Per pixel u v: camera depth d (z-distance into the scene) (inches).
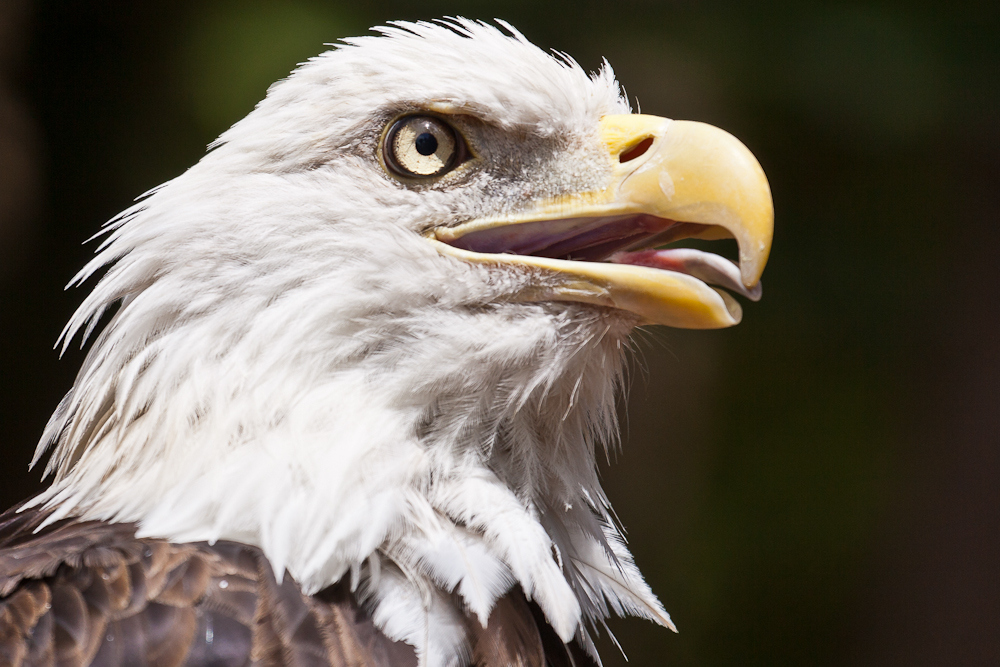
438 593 126.1
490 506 126.8
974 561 171.6
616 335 127.9
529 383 127.3
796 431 184.2
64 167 176.6
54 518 126.9
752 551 180.4
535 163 127.7
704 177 127.6
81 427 127.3
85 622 125.2
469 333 127.0
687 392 192.9
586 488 128.3
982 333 177.8
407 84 127.3
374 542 126.0
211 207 126.9
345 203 127.0
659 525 186.7
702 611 180.5
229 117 177.8
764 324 187.2
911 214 181.3
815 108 179.3
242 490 126.1
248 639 125.3
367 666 125.5
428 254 127.0
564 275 127.3
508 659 126.0
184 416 126.5
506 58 127.6
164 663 125.1
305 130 127.2
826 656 173.5
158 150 178.7
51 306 177.3
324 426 126.4
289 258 126.8
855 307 183.6
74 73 175.8
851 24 176.2
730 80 180.5
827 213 183.8
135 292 127.1
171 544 125.8
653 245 128.3
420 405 126.9
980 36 170.9
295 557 125.9
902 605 173.0
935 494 175.8
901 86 174.1
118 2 176.1
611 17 180.2
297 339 126.6
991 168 176.9
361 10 181.5
